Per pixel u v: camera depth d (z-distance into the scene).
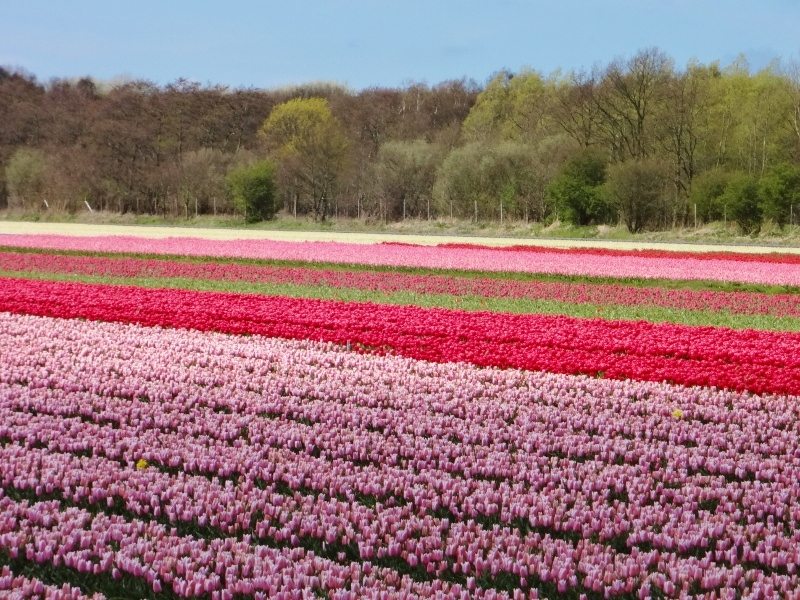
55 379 14.91
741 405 13.95
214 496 9.79
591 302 27.25
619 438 12.02
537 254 41.12
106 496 9.80
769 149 74.94
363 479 10.38
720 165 76.06
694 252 43.00
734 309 26.16
